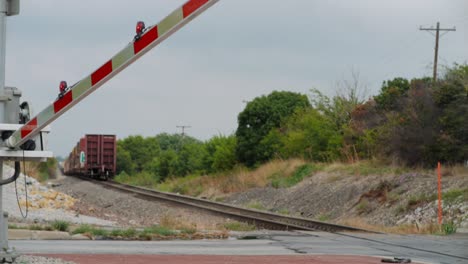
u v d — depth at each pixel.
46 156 12.05
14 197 36.75
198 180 76.88
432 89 47.19
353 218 39.16
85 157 91.12
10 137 11.73
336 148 60.94
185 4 9.76
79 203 46.12
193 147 105.00
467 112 43.69
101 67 10.71
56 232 21.41
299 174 57.62
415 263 15.95
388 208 38.44
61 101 11.13
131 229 22.64
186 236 22.28
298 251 18.53
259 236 23.72
